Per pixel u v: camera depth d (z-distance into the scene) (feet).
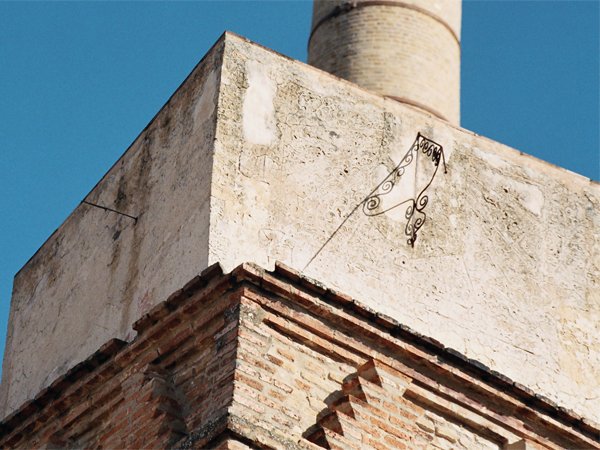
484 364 63.72
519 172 69.31
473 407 61.36
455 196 66.95
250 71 64.95
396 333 60.85
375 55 89.56
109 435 61.16
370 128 66.23
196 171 63.36
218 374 57.67
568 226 69.31
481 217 67.15
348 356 59.93
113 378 62.23
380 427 58.80
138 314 63.52
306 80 65.87
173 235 63.16
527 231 68.03
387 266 63.72
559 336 66.54
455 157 67.82
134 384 60.85
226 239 60.95
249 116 63.93
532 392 62.39
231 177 62.28
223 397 56.75
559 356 66.03
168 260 62.90
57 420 64.08
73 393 63.36
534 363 65.21
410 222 65.16
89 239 69.67
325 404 58.80
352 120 66.03
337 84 66.59
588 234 69.62
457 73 92.27
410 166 66.33
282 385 57.88
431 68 90.07
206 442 55.31
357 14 91.20
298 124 64.75
